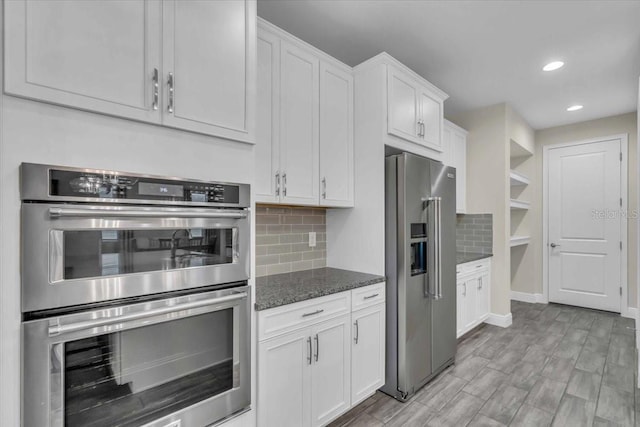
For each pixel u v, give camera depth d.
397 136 2.32
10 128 0.89
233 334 1.37
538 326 3.68
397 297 2.22
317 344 1.78
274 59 1.86
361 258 2.38
